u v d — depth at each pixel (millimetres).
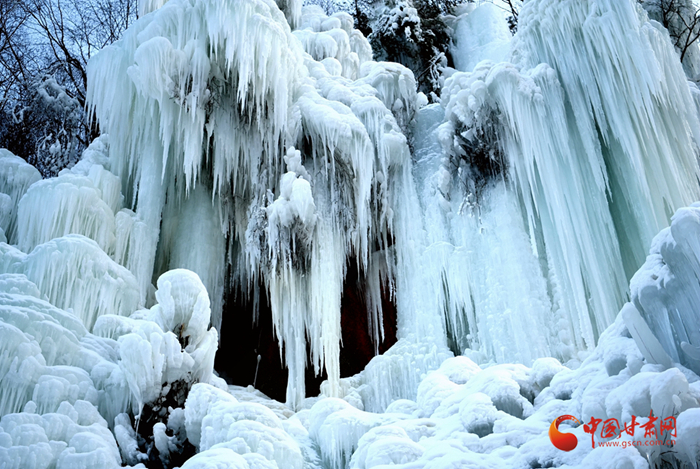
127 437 5594
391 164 10688
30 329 5863
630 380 3799
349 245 10523
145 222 9398
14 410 5379
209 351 6477
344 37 13188
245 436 5035
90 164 9641
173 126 9664
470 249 9656
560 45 9719
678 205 8969
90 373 6133
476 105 9789
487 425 4988
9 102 14766
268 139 10055
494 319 8844
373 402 8977
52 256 7395
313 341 9805
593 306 8539
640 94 9047
